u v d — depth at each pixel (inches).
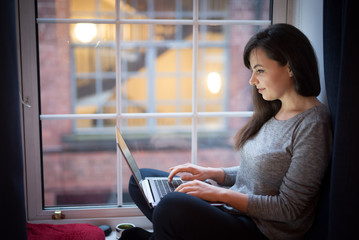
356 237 44.9
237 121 79.7
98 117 71.1
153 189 58.6
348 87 43.4
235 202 49.4
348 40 43.0
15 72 46.2
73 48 71.7
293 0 71.1
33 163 70.3
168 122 83.1
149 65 77.5
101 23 70.1
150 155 83.4
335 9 48.6
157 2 72.3
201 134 79.7
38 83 69.1
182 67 78.5
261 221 50.0
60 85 72.8
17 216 46.7
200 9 72.8
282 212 47.8
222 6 72.9
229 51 76.4
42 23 69.4
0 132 45.0
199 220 46.6
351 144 43.9
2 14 43.9
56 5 68.9
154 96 81.2
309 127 48.1
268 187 51.8
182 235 46.8
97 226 71.1
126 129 82.4
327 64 49.9
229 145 80.7
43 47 70.5
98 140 76.2
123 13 72.0
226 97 79.4
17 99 46.6
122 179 77.9
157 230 47.7
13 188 46.2
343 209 44.8
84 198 77.6
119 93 70.9
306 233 52.1
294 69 49.6
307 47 50.1
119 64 70.4
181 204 46.3
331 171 45.6
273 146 51.4
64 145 74.9
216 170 63.3
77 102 74.4
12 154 45.9
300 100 51.9
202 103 79.8
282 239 50.2
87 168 76.8
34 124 69.4
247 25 74.5
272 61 50.3
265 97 53.4
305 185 47.2
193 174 62.5
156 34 75.0
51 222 71.7
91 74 73.6
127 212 74.3
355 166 44.1
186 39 75.9
